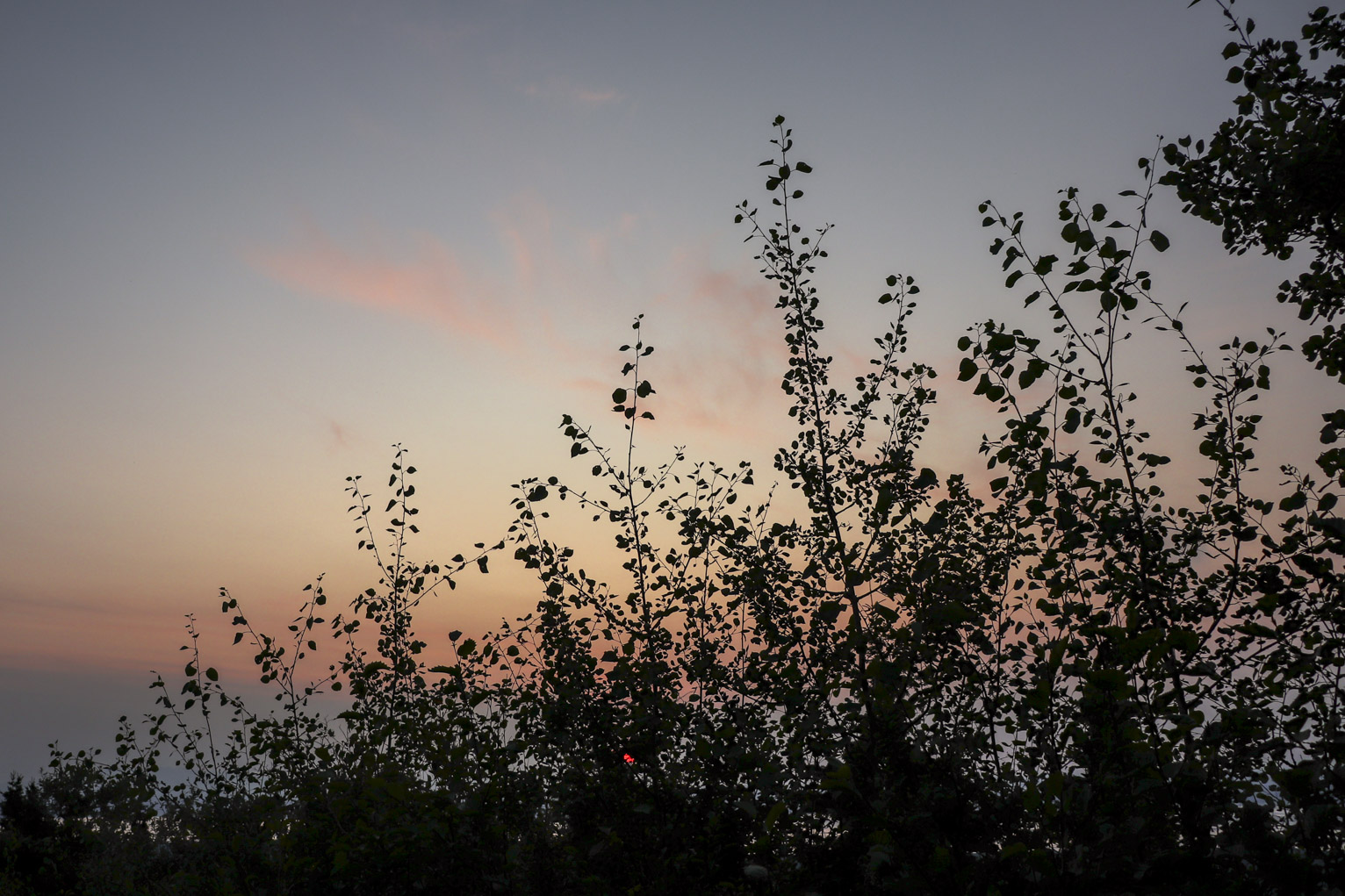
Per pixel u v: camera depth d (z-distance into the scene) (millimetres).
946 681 4320
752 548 5504
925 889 3094
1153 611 3951
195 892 5762
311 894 4930
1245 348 4457
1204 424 4582
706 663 5293
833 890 3834
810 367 5633
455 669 5000
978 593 4703
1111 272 3566
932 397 5645
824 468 5477
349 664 6867
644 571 5418
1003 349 3658
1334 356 4828
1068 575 4117
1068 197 3695
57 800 10586
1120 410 3873
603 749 4926
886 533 5164
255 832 6031
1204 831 3061
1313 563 3559
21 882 9156
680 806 4574
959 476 5273
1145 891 2859
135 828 7891
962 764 3861
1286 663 3639
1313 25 5324
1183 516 4586
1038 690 3176
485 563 5539
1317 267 5891
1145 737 3445
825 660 4695
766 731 5184
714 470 5871
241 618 6430
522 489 5621
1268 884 2826
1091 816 3070
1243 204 5719
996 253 3826
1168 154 5621
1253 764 3217
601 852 4574
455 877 4461
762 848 3783
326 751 5422
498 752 5383
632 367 5254
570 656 5371
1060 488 4105
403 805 4652
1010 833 3498
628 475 5441
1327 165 5238
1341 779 2744
